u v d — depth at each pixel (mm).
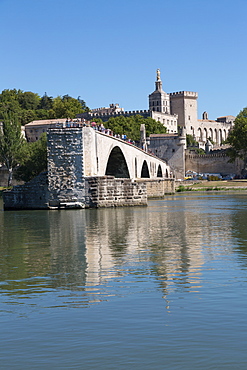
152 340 15445
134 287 22016
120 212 63344
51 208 68688
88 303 19641
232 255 29625
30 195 70125
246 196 111000
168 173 178375
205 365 13703
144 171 132250
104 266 26922
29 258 29969
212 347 14836
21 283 23438
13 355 14680
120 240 37156
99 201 68688
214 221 51312
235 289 21234
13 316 18250
